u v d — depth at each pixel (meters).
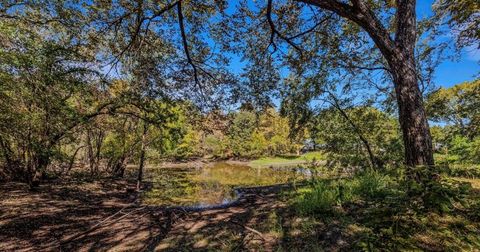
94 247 5.84
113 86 9.22
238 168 29.22
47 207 8.84
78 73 7.07
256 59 8.72
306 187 8.60
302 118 11.40
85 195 11.45
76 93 7.36
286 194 8.61
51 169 14.26
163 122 9.74
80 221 7.70
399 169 3.42
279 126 40.19
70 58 6.58
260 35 8.38
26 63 5.34
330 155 10.57
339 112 11.09
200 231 6.13
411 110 4.45
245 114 10.91
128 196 12.18
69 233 6.71
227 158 40.94
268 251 4.41
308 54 8.64
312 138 11.84
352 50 8.89
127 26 7.86
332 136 11.06
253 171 25.36
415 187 2.64
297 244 4.40
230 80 9.01
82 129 9.62
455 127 10.94
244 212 7.40
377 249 2.42
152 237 6.16
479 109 10.10
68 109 7.08
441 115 10.70
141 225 7.18
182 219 7.49
